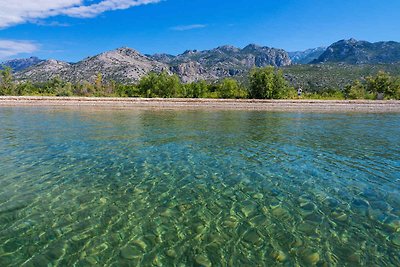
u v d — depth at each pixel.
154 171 10.65
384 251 5.82
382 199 8.39
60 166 10.98
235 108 37.56
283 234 6.44
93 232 6.38
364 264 5.40
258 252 5.75
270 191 8.92
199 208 7.68
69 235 6.23
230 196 8.50
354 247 5.95
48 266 5.19
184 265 5.30
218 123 23.25
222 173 10.56
